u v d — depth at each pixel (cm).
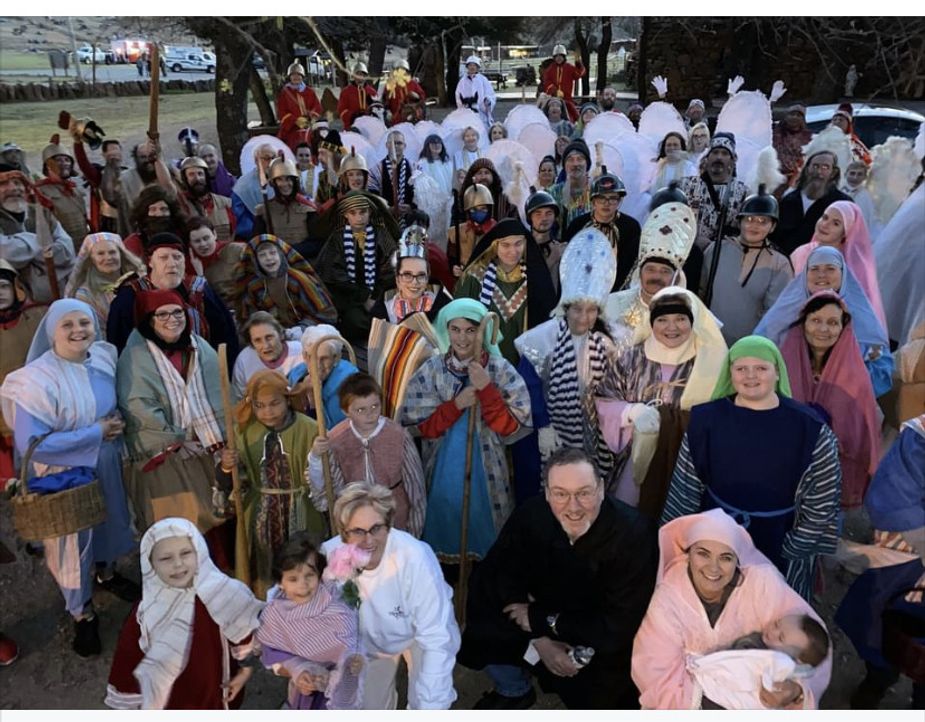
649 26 1115
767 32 903
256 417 353
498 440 368
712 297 478
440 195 775
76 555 342
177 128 1540
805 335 363
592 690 296
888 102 1072
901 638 289
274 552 357
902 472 294
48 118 1673
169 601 278
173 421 361
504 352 439
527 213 484
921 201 506
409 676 300
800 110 873
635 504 367
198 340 374
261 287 511
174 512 360
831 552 304
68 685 344
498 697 325
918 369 396
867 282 454
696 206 605
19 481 338
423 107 1242
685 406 345
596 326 370
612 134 941
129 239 524
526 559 297
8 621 385
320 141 921
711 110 1573
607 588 283
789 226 603
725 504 311
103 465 360
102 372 353
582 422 368
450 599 292
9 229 576
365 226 572
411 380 366
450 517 365
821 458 293
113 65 2402
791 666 257
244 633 287
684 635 273
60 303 338
